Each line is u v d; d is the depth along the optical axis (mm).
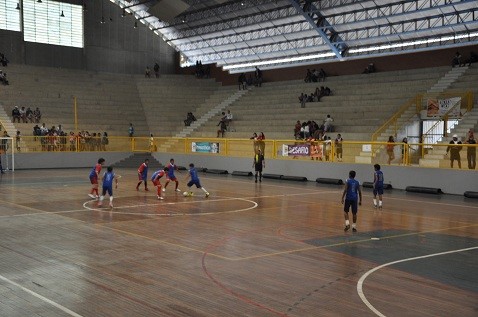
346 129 34250
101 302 7844
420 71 37344
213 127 42188
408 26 37469
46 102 42906
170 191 23578
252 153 33219
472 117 29094
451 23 35219
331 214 17344
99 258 10680
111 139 39781
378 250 11906
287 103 41156
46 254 10977
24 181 27391
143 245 12000
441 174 24172
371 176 26875
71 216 16078
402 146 25875
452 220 16438
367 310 7656
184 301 7973
